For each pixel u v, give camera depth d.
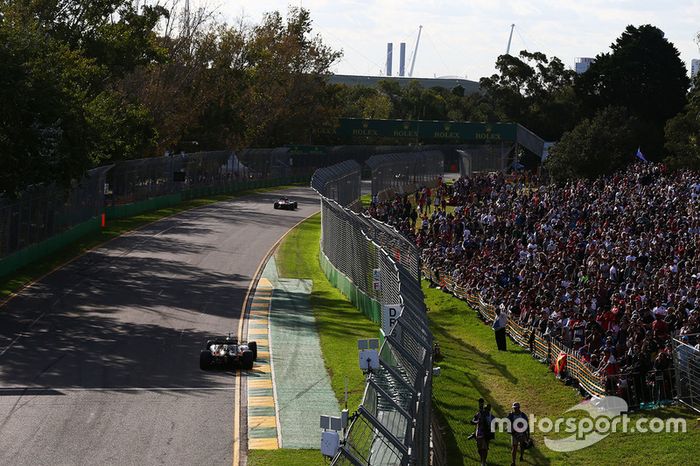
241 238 64.00
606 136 93.25
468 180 88.56
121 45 73.56
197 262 53.28
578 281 40.53
